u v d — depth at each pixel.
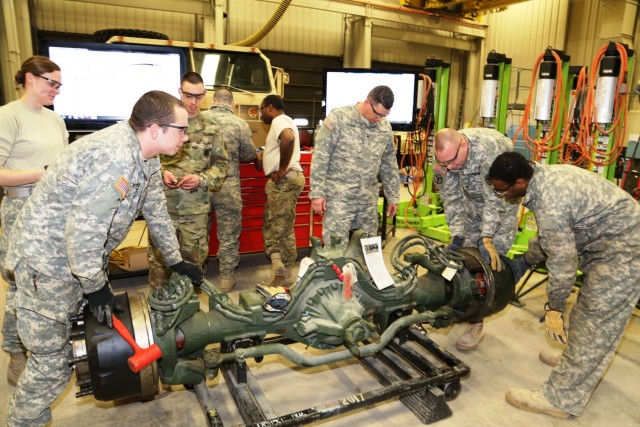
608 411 2.12
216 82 4.36
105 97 3.62
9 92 6.22
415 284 2.09
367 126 2.78
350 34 8.95
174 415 2.04
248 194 3.87
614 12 7.68
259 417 1.73
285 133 3.22
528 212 4.36
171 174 2.54
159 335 1.58
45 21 6.99
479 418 2.04
